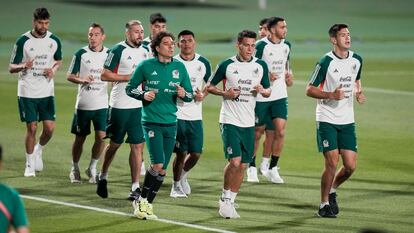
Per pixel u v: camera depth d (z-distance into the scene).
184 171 38.78
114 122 37.72
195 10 127.56
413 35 109.62
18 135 51.97
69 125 55.22
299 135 53.25
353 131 35.03
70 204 36.25
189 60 39.09
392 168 44.69
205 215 34.91
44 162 45.16
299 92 69.06
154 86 33.41
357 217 35.00
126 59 38.31
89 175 40.94
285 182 41.88
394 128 55.12
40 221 33.31
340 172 35.28
